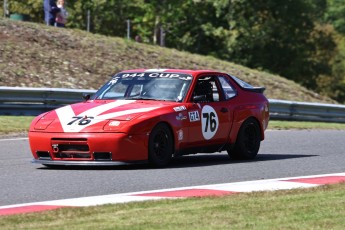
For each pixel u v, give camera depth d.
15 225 13.48
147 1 105.25
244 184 19.31
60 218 14.11
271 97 61.50
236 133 25.41
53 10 63.16
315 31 124.12
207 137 24.27
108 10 89.00
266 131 39.22
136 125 22.00
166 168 22.78
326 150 29.52
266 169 23.03
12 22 58.88
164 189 18.50
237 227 13.20
